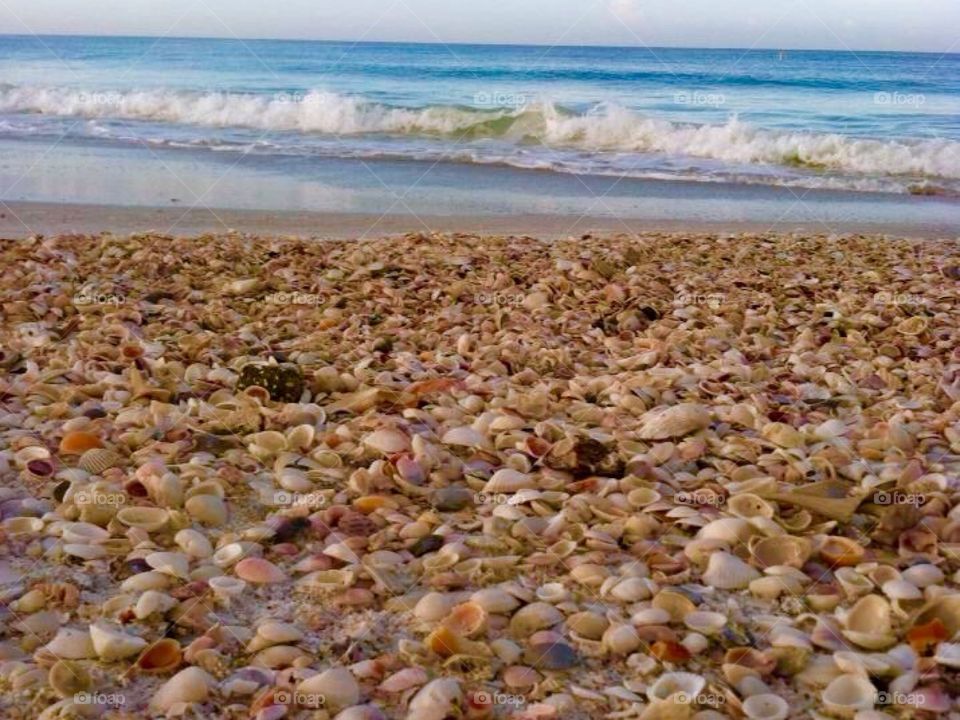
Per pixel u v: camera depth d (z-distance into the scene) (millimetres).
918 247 1699
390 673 566
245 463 759
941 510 701
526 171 2529
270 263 1397
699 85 4629
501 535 675
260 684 555
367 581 632
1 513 685
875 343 1118
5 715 535
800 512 704
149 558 638
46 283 1243
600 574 636
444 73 5172
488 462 769
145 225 1718
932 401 917
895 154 2820
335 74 5094
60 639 578
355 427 817
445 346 1052
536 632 593
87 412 831
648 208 2094
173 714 535
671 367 998
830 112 3902
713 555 649
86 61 5969
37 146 2641
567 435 789
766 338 1104
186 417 814
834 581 640
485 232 1765
